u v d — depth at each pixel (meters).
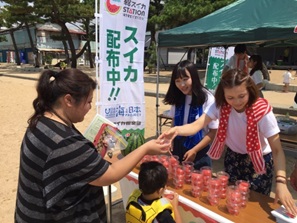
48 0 22.59
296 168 2.27
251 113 1.96
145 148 1.61
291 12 4.30
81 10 23.50
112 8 3.13
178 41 5.71
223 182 1.99
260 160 2.04
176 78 2.67
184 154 2.72
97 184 1.41
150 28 23.17
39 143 1.34
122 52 3.33
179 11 16.44
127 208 2.00
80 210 1.44
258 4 5.00
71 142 1.34
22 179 1.41
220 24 5.18
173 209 1.90
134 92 3.52
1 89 13.51
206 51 28.25
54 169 1.32
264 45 8.36
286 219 1.64
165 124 7.06
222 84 1.94
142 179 1.85
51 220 1.39
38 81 1.44
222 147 2.22
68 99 1.38
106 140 2.12
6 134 6.80
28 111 9.24
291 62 29.33
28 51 44.72
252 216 1.76
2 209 3.66
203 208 1.86
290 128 4.43
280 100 12.27
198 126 2.34
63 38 30.00
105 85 3.24
